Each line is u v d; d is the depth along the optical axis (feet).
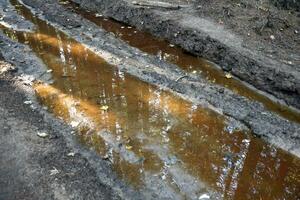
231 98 6.63
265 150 5.62
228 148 5.66
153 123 6.14
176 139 5.83
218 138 5.84
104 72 7.45
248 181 5.14
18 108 6.40
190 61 7.70
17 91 6.84
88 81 7.19
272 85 6.68
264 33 7.91
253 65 7.01
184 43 8.01
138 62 7.72
